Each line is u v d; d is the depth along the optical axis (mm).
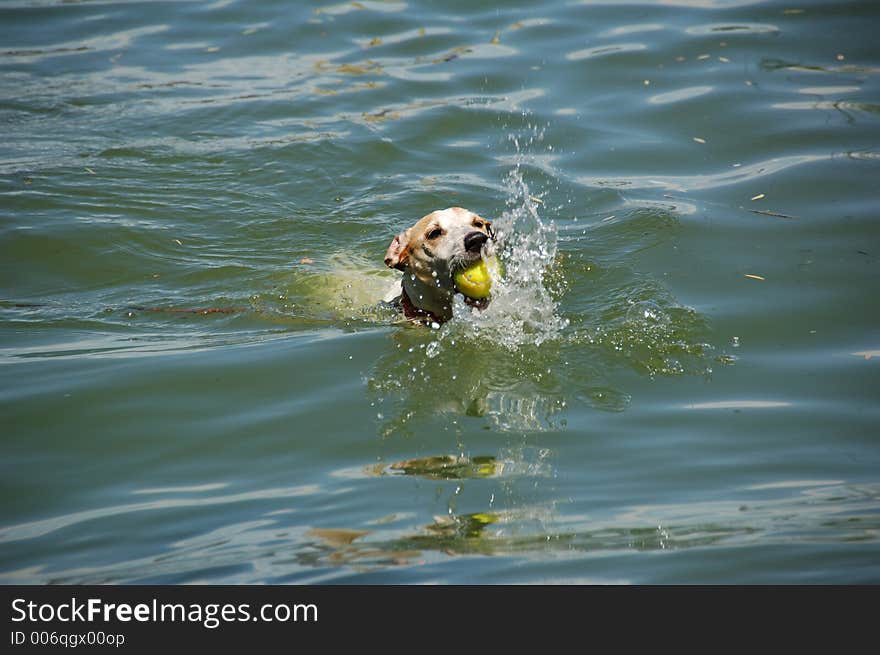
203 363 10461
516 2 21344
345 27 20562
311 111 17312
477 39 19719
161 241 13641
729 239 12867
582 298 11672
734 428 8930
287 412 9461
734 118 16266
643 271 12188
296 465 8562
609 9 20656
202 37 20422
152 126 16828
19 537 7586
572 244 13031
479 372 10219
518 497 7945
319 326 11633
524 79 18062
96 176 15188
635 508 7750
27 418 9320
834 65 17594
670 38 19078
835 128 15641
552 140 16156
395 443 8883
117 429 9164
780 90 16906
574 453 8641
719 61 18078
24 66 19172
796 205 13648
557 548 7234
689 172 14906
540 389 9836
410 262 11477
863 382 9594
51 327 11461
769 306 11188
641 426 9047
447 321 11664
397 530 7504
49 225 13734
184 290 12523
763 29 19109
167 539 7516
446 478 8266
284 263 13180
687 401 9453
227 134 16656
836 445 8578
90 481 8375
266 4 21953
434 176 15336
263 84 18297
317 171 15586
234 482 8312
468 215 11281
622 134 16188
